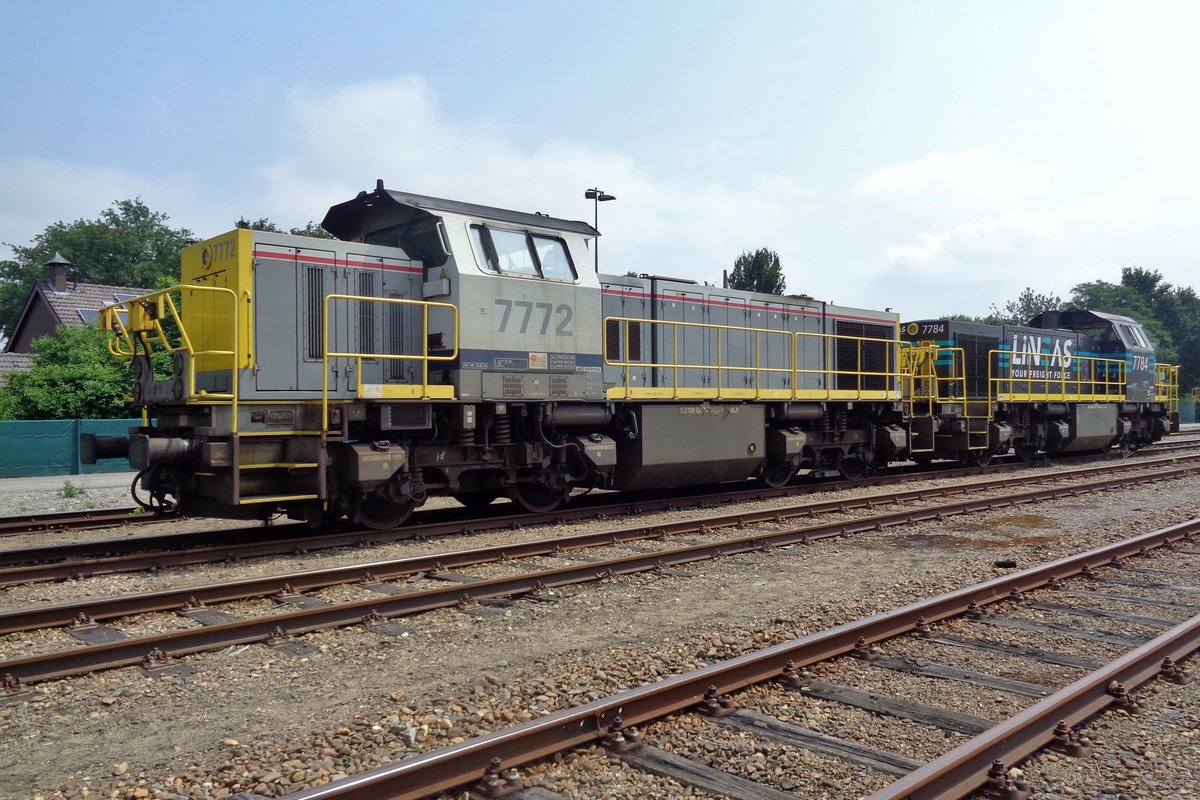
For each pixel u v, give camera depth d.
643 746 3.97
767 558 8.73
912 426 17.97
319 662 5.38
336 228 11.37
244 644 5.68
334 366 9.55
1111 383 23.91
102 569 7.88
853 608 6.62
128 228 66.88
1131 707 4.42
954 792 3.40
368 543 9.36
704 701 4.44
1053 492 13.66
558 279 11.14
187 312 9.81
